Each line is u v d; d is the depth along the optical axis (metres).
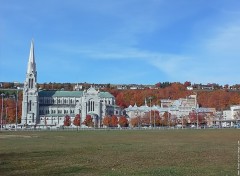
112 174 38.94
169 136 132.00
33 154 61.44
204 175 37.88
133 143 91.81
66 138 117.88
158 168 43.62
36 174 39.09
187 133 160.25
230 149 70.12
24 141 99.00
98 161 51.34
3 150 68.88
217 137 121.75
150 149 72.06
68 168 44.00
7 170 41.88
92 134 153.50
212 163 48.44
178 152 64.75
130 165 46.91
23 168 43.62
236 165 46.12
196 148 73.56
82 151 67.50
